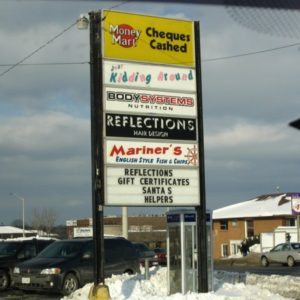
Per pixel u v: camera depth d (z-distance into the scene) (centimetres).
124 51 1320
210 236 1404
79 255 1723
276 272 2945
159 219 9831
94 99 1279
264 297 1338
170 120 1355
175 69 1377
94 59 1288
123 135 1297
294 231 4628
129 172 1291
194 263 1353
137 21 1340
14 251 1936
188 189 1356
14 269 1758
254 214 5647
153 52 1353
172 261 1378
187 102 1381
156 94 1345
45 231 9650
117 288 1418
